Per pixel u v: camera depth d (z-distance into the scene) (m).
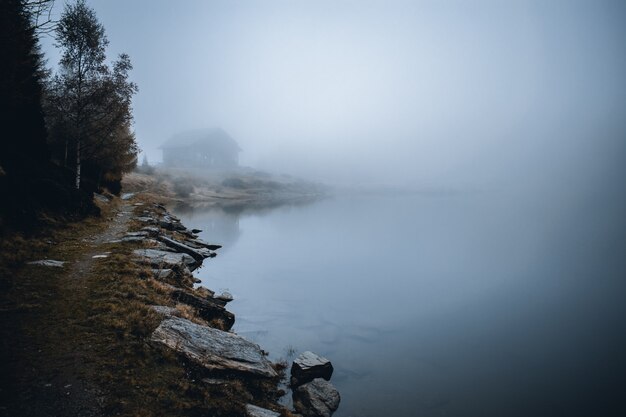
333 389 9.98
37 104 21.78
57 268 12.23
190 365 7.91
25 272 11.26
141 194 62.97
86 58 25.28
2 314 8.38
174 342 8.50
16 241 13.45
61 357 7.10
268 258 29.95
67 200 20.47
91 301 9.93
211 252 27.89
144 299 10.92
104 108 25.92
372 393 10.52
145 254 16.75
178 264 16.83
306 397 9.29
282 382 10.25
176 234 28.84
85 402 5.91
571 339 15.47
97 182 37.03
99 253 15.41
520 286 24.36
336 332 15.30
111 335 8.29
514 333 16.23
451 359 13.37
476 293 22.78
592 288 23.47
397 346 14.36
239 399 7.32
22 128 20.33
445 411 9.84
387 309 19.09
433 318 18.00
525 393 11.02
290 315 16.75
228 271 23.75
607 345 14.70
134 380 6.79
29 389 5.98
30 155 20.86
